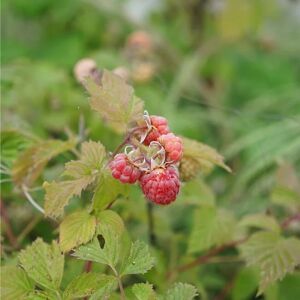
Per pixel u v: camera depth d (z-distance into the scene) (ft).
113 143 1.61
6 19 2.56
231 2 2.59
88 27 2.54
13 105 1.77
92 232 1.00
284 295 1.37
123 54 2.19
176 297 0.96
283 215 1.66
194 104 2.52
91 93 1.06
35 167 1.18
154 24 2.84
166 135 0.95
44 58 2.40
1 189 1.33
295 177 1.47
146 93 2.05
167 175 0.93
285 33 3.00
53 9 2.50
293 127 1.96
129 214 1.36
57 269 0.98
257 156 1.93
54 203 0.99
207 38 2.78
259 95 2.71
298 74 2.92
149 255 0.98
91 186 1.08
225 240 1.30
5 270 0.99
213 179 2.04
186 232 1.74
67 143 1.19
